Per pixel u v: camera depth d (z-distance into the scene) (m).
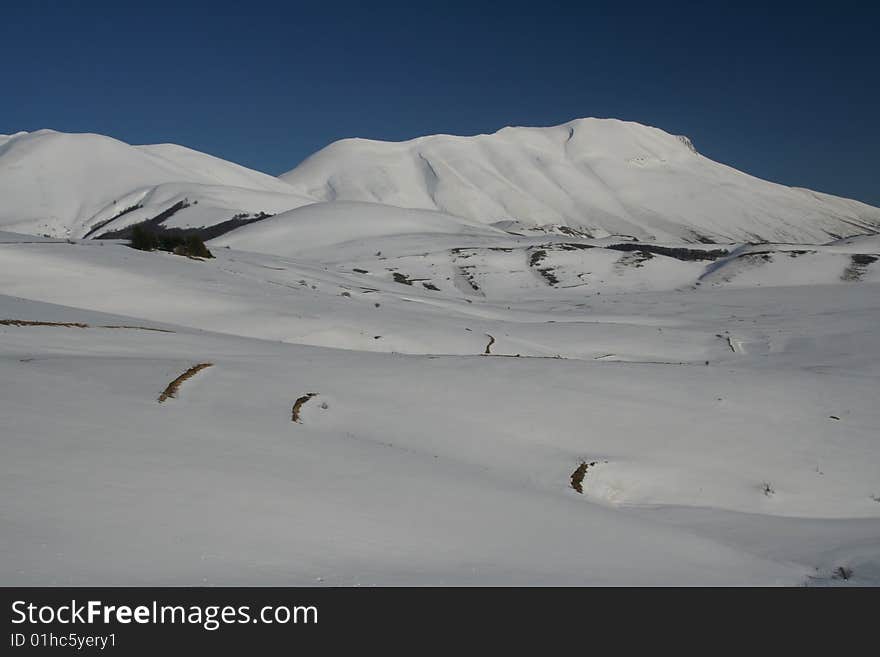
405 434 18.47
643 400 21.95
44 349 21.06
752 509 16.97
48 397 14.48
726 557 12.65
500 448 18.36
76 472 10.52
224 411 17.16
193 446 13.02
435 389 21.69
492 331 41.12
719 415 21.25
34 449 11.17
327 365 23.25
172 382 18.72
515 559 10.55
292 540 9.70
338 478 12.87
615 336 44.31
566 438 19.22
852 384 24.48
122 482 10.48
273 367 22.31
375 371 22.91
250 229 137.62
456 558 10.20
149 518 9.45
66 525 8.78
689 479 17.84
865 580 12.20
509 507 13.08
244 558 8.89
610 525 13.21
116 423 13.52
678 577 11.00
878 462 19.19
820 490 17.86
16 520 8.63
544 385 22.59
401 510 11.77
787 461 18.97
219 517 9.91
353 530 10.46
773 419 21.25
